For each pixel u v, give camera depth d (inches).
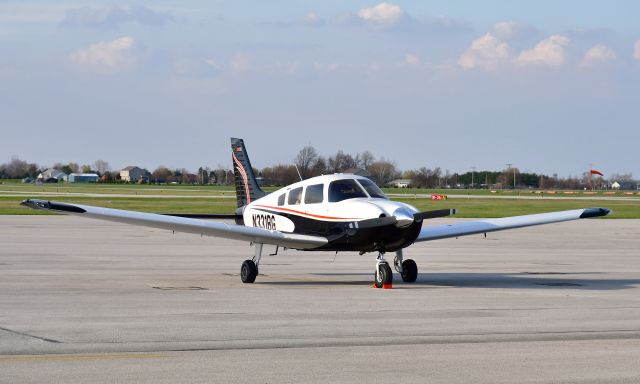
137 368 571.2
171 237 2155.5
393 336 703.7
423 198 6210.6
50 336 689.6
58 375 547.5
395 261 1200.2
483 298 979.9
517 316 824.3
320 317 809.5
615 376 556.1
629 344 671.8
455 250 1878.7
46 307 864.3
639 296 1011.3
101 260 1473.9
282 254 1685.5
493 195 7815.0
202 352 628.7
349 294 1015.6
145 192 7372.1
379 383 534.9
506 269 1418.6
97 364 581.9
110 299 938.1
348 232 1101.1
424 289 1086.4
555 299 973.2
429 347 655.1
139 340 675.4
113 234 2247.8
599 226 3036.4
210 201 4881.9
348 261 1546.5
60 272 1253.1
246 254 1667.1
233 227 1111.0
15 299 928.9
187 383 530.3
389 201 1111.0
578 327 756.6
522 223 1234.6
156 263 1440.7
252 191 1416.1
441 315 828.6
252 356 614.5
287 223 1216.2
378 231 1077.1
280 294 1008.2
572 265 1503.4
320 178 1187.3
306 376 551.8
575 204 5088.6
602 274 1331.2
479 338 697.0
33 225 2652.6
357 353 628.7
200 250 1753.2
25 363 583.2
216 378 543.8
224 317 804.6
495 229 1222.9
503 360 605.3
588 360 606.5
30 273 1228.5
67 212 1044.5
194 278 1207.6
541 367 582.6
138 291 1023.0
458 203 5152.6
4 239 1985.7
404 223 1058.1
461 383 536.1
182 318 796.0
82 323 759.1
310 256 1646.2
